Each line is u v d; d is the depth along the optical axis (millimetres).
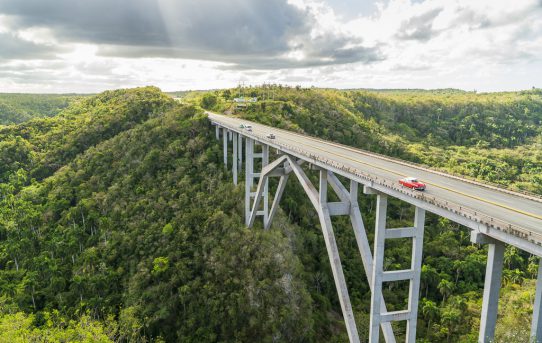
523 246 19609
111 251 59812
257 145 76000
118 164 77062
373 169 36219
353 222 36969
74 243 62938
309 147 48594
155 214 63062
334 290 56875
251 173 59562
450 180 33500
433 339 46219
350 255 61906
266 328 48812
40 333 35656
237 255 54688
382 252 31266
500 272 22078
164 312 50156
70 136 98438
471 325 45969
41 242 66312
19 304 53250
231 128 66250
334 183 38406
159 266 54219
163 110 97438
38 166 92125
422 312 50344
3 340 32812
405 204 75562
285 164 50594
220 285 52656
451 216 24422
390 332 31797
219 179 67438
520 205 26109
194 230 59781
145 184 69438
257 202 54688
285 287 51938
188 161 71562
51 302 54656
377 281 31438
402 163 39906
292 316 50062
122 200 67688
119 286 55844
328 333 51312
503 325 39688
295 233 61594
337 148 49000
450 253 62781
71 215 68375
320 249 61625
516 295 47781
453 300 50219
